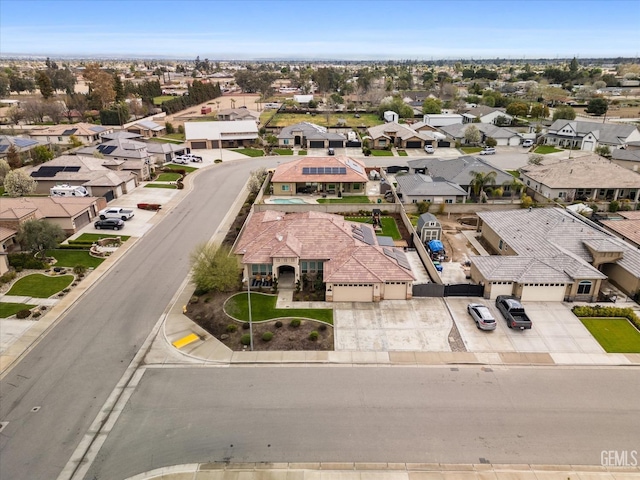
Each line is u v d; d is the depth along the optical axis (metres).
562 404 27.39
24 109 127.62
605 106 142.25
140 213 61.41
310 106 166.25
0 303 38.31
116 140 87.25
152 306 38.44
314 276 41.69
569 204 62.88
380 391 28.45
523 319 35.19
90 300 39.25
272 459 23.58
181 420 26.12
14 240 49.00
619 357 31.78
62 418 26.31
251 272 42.09
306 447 24.28
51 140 104.19
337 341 33.44
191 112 159.38
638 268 39.22
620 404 27.41
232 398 27.86
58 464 23.31
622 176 66.31
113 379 29.62
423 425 25.75
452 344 33.06
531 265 39.16
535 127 118.25
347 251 40.72
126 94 164.38
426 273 44.41
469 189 67.81
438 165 75.06
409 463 23.38
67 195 63.25
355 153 98.44
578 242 43.88
